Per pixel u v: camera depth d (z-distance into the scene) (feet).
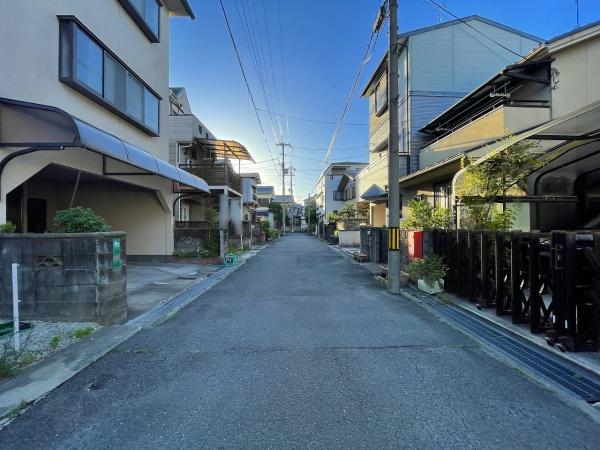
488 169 26.86
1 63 20.38
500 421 10.18
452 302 24.58
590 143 31.04
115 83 32.42
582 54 34.78
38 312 19.19
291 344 16.56
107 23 31.12
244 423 10.13
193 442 9.30
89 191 46.62
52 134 20.51
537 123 36.06
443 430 9.75
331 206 167.94
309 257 58.85
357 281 34.47
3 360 13.39
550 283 16.60
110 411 10.85
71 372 13.61
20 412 10.85
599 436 9.50
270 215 208.74
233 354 15.38
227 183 59.93
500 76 38.93
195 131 66.28
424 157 56.75
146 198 47.01
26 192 37.17
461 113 53.42
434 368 13.80
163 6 44.86
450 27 65.00
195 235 49.47
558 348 15.11
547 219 33.24
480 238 23.09
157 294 28.27
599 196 33.09
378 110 77.87
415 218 32.89
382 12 31.04
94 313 19.10
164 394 11.88
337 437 9.46
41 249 19.12
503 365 14.06
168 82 46.34
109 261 19.57
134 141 36.81
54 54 24.68
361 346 16.28
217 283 33.73
